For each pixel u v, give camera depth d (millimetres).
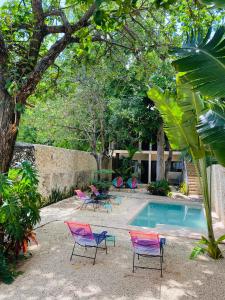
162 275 5684
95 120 17891
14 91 5824
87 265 6121
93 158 20844
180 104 6051
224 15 7152
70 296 4781
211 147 4199
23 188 6293
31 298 4699
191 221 12930
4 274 5375
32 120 17266
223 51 3404
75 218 10664
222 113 4594
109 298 4738
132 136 21578
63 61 9445
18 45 6465
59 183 14945
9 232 5684
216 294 4926
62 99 16547
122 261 6414
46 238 7922
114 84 14977
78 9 7363
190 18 7082
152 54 7816
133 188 21109
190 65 3439
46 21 7434
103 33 7254
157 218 13477
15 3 6898
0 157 5836
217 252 6684
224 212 10328
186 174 19641
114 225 9773
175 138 6562
